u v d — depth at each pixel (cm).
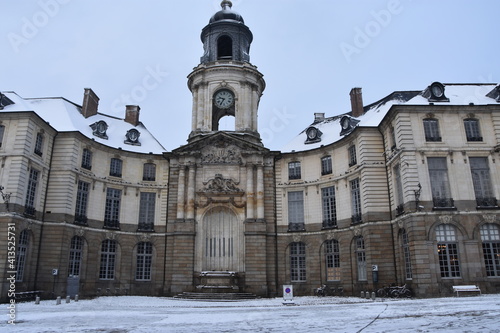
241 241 3256
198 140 3422
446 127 2659
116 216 3341
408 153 2588
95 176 3228
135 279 3288
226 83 3706
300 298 2861
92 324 1306
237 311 1828
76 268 3017
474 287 2341
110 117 3800
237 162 3409
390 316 1367
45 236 2858
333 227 3180
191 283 3145
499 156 2608
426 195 2519
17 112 2717
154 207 3478
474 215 2492
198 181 3391
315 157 3419
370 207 2848
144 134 3841
